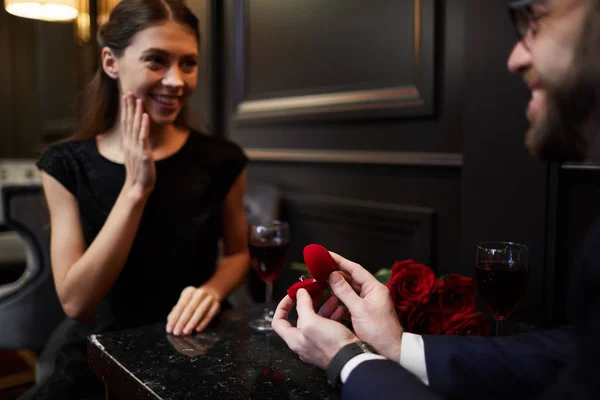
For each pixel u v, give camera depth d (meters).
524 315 1.38
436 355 0.80
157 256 1.42
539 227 1.33
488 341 0.84
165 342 1.05
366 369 0.71
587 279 0.58
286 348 1.02
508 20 1.34
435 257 1.69
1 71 4.65
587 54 0.60
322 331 0.77
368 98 1.82
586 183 1.25
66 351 1.37
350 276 0.90
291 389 0.84
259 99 2.32
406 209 1.73
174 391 0.83
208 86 2.52
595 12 0.59
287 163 2.22
